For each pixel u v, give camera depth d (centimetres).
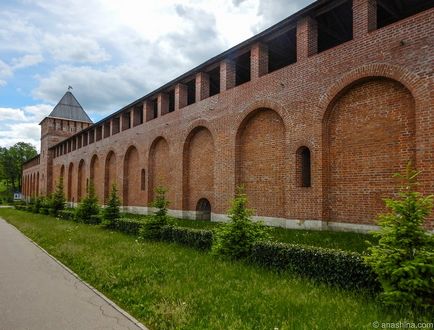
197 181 1891
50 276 778
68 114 5256
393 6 1316
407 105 1000
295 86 1313
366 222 1087
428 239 499
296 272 666
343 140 1167
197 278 686
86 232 1456
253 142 1528
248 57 1806
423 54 937
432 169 900
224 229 853
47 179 4947
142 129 2425
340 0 1186
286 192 1324
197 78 1889
